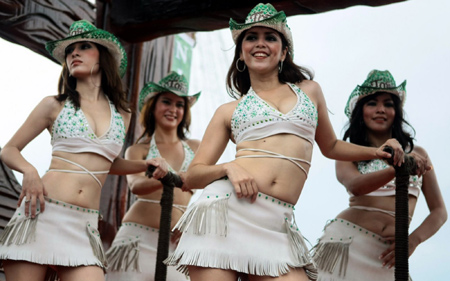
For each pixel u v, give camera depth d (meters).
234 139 2.75
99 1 5.28
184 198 4.33
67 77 3.42
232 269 2.42
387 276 3.54
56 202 3.06
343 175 3.67
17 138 3.17
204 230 2.46
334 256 3.59
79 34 3.37
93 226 3.16
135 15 5.18
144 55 5.65
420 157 2.99
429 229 3.65
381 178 3.40
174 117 4.51
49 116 3.21
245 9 4.80
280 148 2.56
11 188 4.40
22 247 2.94
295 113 2.60
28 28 4.73
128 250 4.21
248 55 2.73
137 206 4.35
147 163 3.46
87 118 3.21
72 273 3.03
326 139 2.85
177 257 2.49
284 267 2.44
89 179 3.15
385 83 3.79
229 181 2.55
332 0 4.54
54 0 4.92
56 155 3.17
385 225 3.59
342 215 3.72
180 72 6.49
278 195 2.53
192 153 4.55
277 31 2.75
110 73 3.41
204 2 4.93
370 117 3.79
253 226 2.47
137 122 5.33
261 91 2.74
